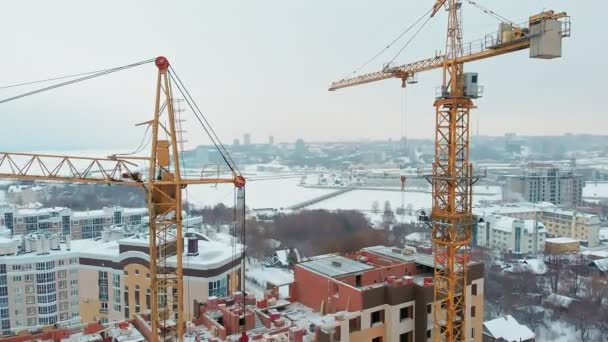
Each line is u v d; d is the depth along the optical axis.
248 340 48.31
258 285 146.62
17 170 57.56
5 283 111.06
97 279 103.62
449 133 63.22
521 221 179.62
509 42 56.78
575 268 145.50
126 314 99.44
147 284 96.75
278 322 54.34
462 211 62.28
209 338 51.75
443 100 62.81
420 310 57.38
